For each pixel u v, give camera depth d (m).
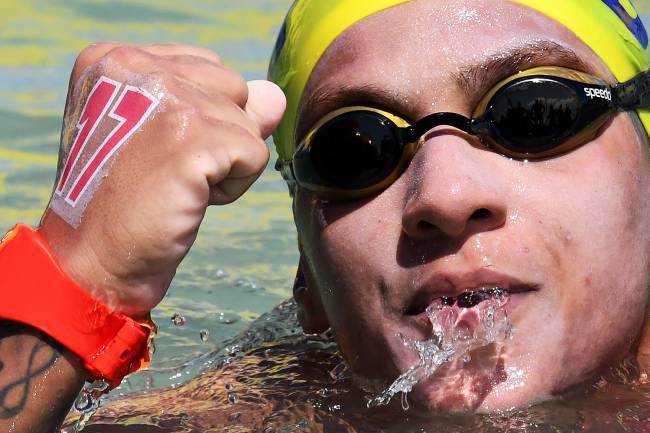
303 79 1.79
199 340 2.33
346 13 1.74
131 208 1.33
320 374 1.94
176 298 2.57
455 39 1.64
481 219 1.52
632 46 1.87
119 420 1.79
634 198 1.64
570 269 1.56
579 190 1.58
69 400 1.37
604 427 1.55
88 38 4.44
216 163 1.34
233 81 1.40
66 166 1.39
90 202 1.35
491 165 1.57
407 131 1.61
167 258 1.34
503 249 1.52
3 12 4.76
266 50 4.31
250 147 1.36
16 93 3.84
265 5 5.07
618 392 1.66
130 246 1.33
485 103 1.59
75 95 1.45
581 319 1.57
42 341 1.34
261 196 3.28
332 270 1.68
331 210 1.68
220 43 4.39
